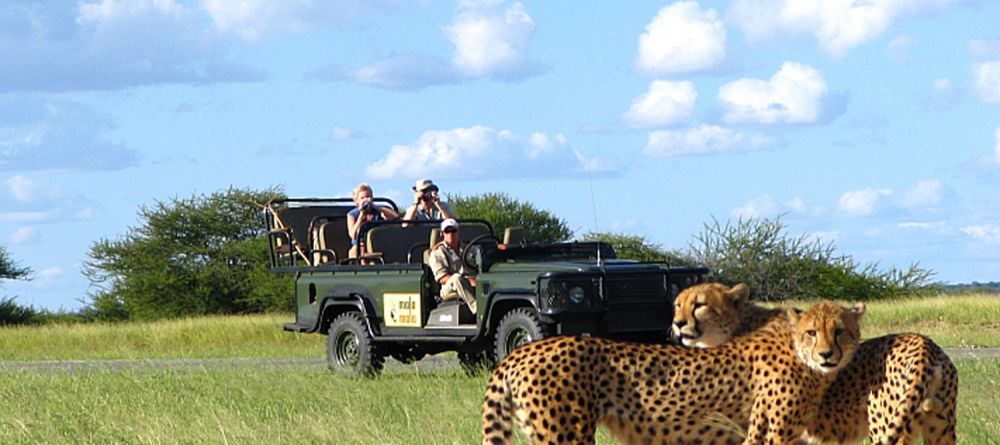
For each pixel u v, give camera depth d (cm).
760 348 870
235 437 1117
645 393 852
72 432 1177
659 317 1593
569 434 845
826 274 4394
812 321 865
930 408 848
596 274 1555
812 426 888
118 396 1413
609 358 852
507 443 866
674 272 1603
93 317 5784
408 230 1823
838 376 891
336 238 1864
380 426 1155
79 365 2075
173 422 1205
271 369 1806
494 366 1672
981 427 1077
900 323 2844
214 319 3206
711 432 867
